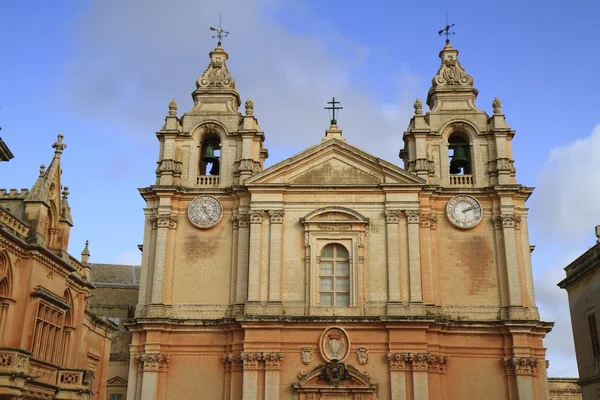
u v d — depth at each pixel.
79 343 34.78
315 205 38.59
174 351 36.47
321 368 34.94
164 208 38.81
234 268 37.94
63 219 34.66
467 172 40.56
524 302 36.94
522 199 38.88
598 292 36.72
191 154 40.66
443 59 43.22
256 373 35.00
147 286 37.84
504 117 40.47
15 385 26.17
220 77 42.75
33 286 29.19
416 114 40.62
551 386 58.56
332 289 37.28
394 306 36.19
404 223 38.00
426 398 34.22
